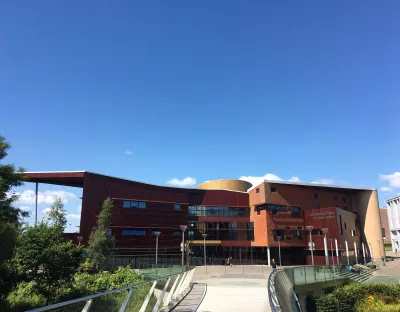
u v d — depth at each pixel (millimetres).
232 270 45562
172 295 12703
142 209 55219
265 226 59969
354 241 63250
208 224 62812
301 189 66062
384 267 61406
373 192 75312
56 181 52844
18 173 22016
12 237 16984
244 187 74812
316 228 62750
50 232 20703
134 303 7301
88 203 48656
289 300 13047
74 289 21500
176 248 58281
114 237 47625
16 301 17500
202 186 77438
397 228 97125
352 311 28906
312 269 27953
